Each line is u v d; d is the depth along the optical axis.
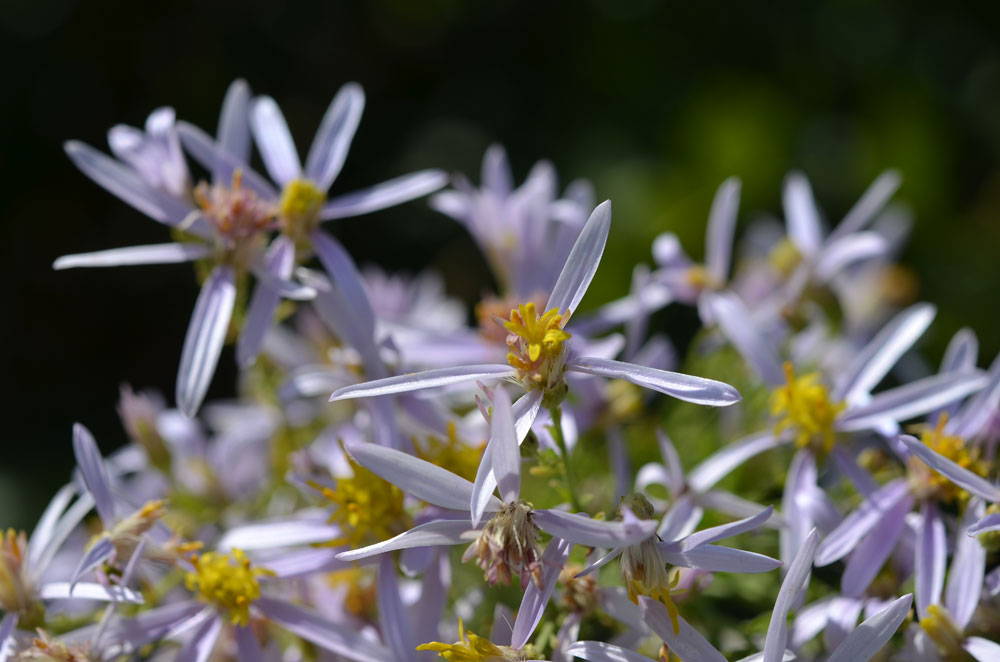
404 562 0.18
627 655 0.17
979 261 0.28
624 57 0.36
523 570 0.17
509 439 0.16
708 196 0.29
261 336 0.19
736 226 0.29
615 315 0.21
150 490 0.21
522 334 0.17
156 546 0.18
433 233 0.37
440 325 0.24
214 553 0.18
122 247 0.39
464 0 0.40
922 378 0.22
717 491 0.19
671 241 0.21
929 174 0.29
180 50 0.40
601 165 0.33
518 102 0.39
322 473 0.19
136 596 0.18
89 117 0.39
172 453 0.21
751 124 0.30
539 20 0.40
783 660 0.17
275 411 0.21
